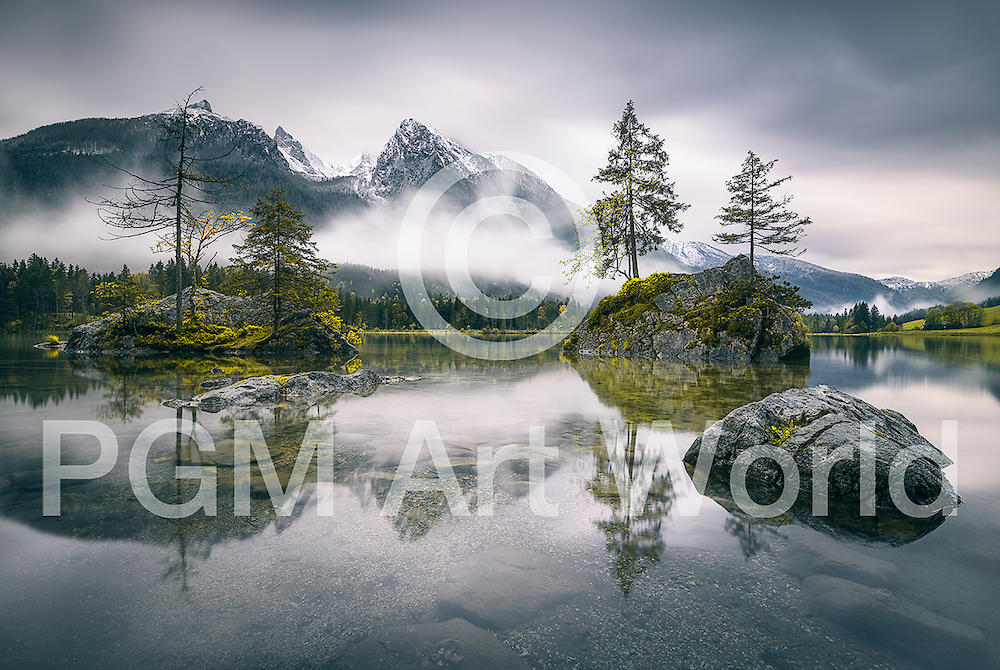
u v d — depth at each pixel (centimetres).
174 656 274
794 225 3256
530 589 347
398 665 267
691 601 336
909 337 10050
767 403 790
